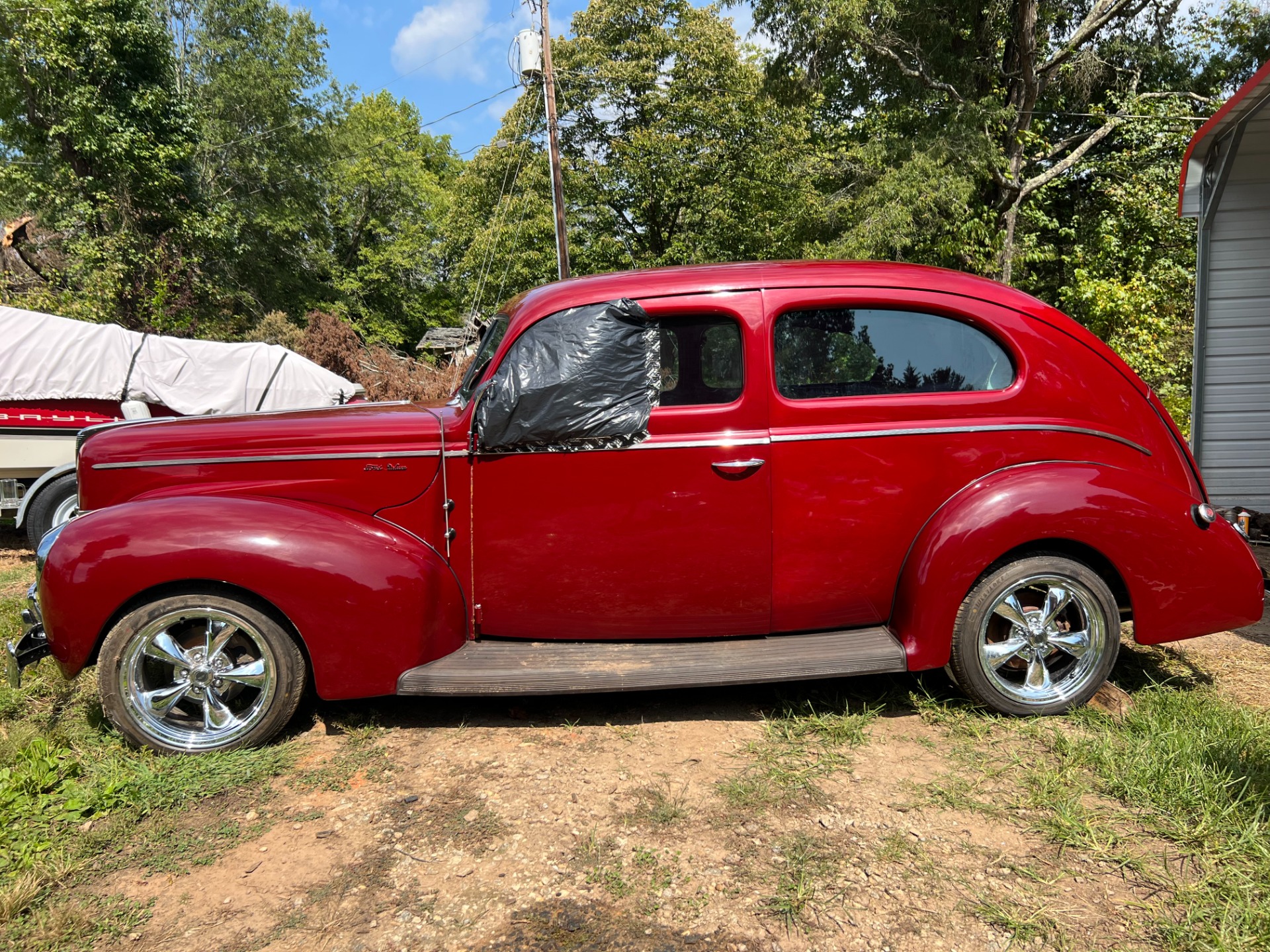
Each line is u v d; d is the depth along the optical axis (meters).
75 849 2.43
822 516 3.14
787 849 2.39
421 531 3.17
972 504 3.06
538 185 21.92
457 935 2.07
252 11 30.88
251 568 2.86
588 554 3.15
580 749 3.04
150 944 2.06
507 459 3.12
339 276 35.69
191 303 22.03
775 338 3.13
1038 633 3.12
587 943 2.03
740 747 3.03
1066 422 3.20
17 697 3.48
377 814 2.62
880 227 15.45
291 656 3.00
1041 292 18.12
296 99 31.89
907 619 3.11
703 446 3.08
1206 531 3.12
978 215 16.33
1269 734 2.83
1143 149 15.98
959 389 3.20
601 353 3.08
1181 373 10.50
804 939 2.03
